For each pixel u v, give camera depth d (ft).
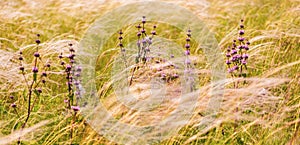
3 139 10.05
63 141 10.73
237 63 13.00
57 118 11.59
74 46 14.55
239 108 11.02
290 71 13.30
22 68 11.25
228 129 11.03
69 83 11.64
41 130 11.03
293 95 12.05
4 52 13.55
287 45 15.12
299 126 10.15
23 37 17.40
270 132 10.46
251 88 10.85
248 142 10.47
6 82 12.98
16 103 12.09
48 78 13.19
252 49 13.88
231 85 12.09
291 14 18.08
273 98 11.12
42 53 14.11
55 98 12.76
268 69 13.08
